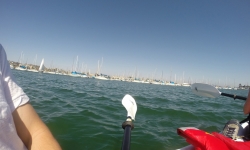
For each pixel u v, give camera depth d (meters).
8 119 0.96
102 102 8.20
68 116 4.97
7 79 1.18
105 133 3.91
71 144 3.29
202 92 4.66
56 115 4.98
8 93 1.17
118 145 3.37
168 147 3.47
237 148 1.67
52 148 1.17
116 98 10.15
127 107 3.89
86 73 78.75
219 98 16.72
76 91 12.16
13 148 1.01
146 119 5.55
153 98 11.47
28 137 1.22
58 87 13.97
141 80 94.25
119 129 4.27
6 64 1.22
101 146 3.28
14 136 1.01
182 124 5.23
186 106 8.88
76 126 4.24
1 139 0.93
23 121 1.21
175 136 4.10
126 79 93.62
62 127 4.11
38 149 1.15
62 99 8.02
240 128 2.96
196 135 1.91
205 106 9.45
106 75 87.62
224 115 7.01
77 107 6.43
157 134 4.16
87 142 3.40
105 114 5.72
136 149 3.32
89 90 14.46
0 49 1.21
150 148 3.39
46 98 7.81
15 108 1.17
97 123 4.60
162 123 5.20
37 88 11.55
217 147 1.74
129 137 2.22
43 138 1.21
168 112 6.66
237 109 9.16
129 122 2.83
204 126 5.16
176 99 12.09
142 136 3.97
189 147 2.40
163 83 89.94
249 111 2.45
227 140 1.84
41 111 5.37
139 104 8.09
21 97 1.23
